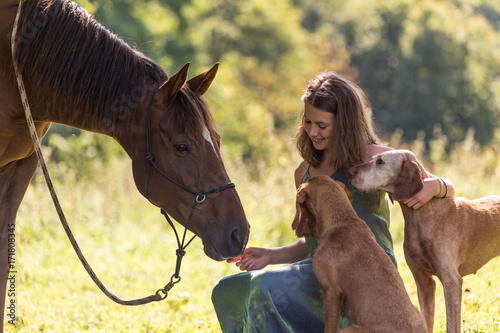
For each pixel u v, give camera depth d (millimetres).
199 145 3840
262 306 3764
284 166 10938
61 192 10945
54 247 9047
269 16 33719
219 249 3838
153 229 10477
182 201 3893
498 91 38250
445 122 38156
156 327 5348
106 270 8016
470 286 6004
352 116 3971
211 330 5227
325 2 41969
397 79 39062
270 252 4344
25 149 4273
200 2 28594
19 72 3965
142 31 22719
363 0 40969
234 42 33219
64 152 14016
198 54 26641
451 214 4230
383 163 4000
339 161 4031
